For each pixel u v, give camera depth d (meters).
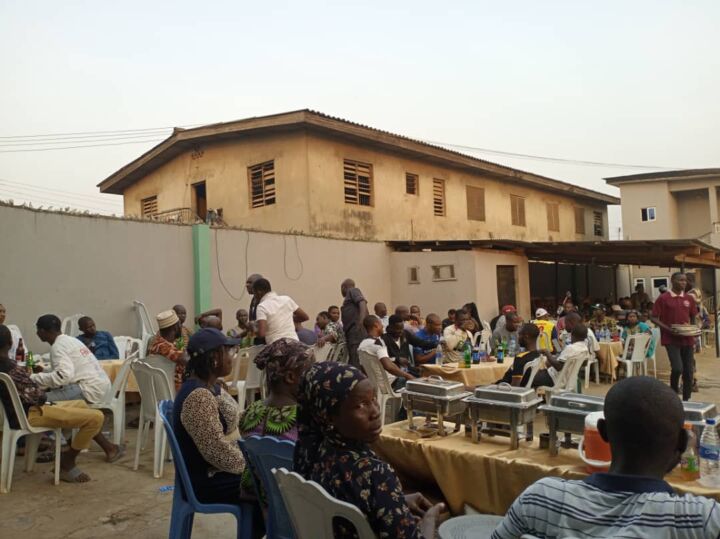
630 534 1.56
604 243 13.28
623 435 1.69
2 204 7.74
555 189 23.59
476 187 19.81
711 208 25.48
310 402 2.23
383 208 15.91
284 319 6.82
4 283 7.75
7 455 4.98
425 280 13.74
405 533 2.08
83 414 5.12
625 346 10.73
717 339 14.45
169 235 9.69
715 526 1.51
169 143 16.12
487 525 2.63
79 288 8.54
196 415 3.31
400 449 3.60
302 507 2.25
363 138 14.86
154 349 5.88
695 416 2.73
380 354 6.50
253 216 14.91
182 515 3.33
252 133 14.69
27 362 6.75
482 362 7.68
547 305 17.98
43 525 4.30
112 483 5.20
